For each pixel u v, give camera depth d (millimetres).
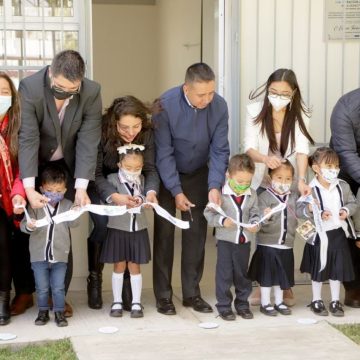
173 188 4293
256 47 5027
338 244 4395
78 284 4953
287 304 4621
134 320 4297
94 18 11273
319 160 4371
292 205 4398
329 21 5098
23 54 4746
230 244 4309
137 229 4258
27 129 3969
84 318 4328
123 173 4285
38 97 3932
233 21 4965
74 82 3721
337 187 4418
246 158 4230
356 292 4629
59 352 3736
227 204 4305
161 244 4449
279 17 5039
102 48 11359
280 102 4312
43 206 3953
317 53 5113
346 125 4457
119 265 4352
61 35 4781
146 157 4324
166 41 10453
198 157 4379
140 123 4160
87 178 4090
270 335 4012
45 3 4746
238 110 5012
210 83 4023
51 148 4109
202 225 4512
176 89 4328
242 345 3846
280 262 4383
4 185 4023
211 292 4961
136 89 11500
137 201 4176
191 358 3646
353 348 3799
